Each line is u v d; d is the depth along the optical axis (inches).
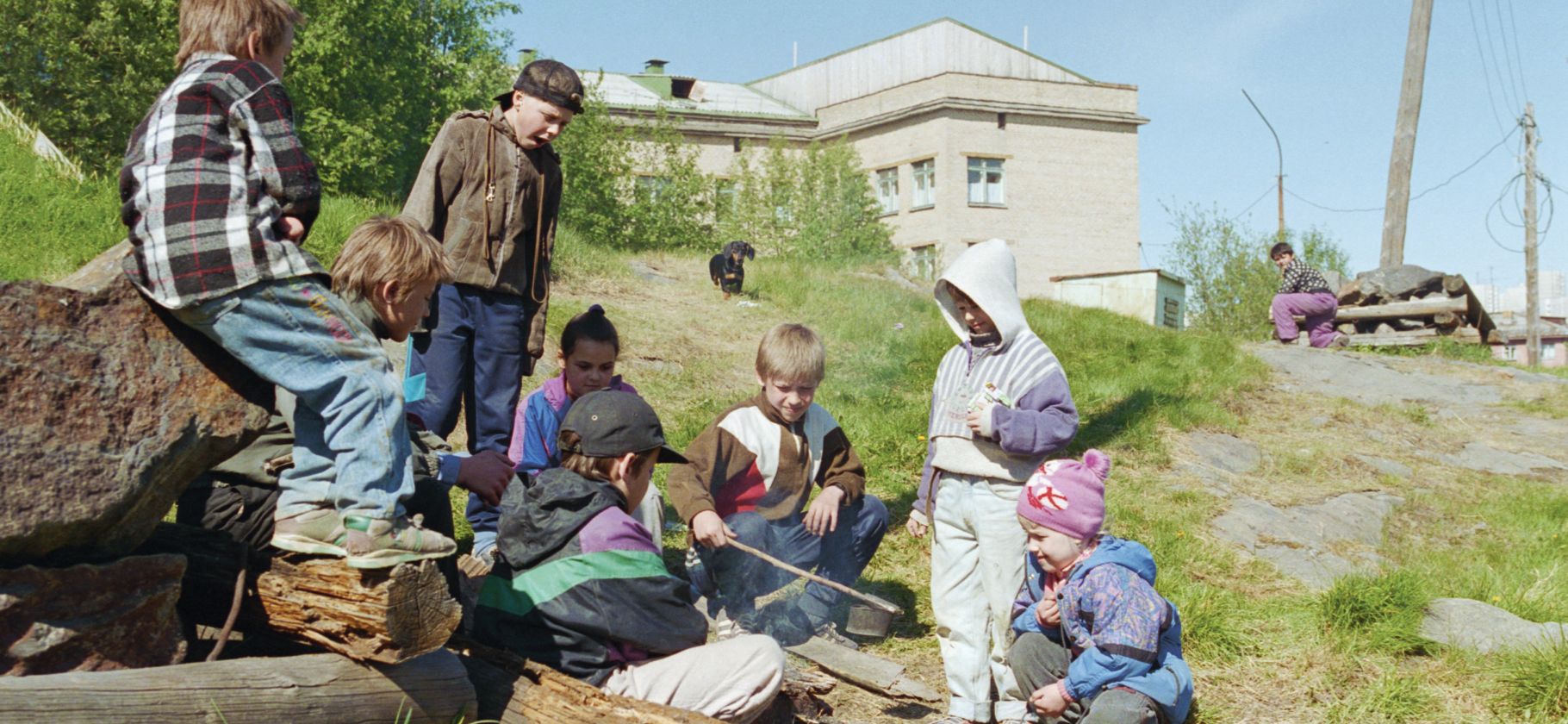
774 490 158.4
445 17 796.0
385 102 703.1
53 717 73.7
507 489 110.7
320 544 90.9
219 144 87.7
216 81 89.7
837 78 1497.3
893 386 347.3
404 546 89.9
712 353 355.6
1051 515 124.3
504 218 161.9
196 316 86.7
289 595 93.1
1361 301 549.6
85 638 84.4
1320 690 160.1
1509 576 223.0
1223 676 164.4
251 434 95.4
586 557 102.0
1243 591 209.2
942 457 144.8
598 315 155.4
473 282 159.9
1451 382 427.2
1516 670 157.5
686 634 106.6
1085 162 1350.9
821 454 164.2
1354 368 440.1
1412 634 172.7
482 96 808.9
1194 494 268.7
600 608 101.1
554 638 102.6
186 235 84.8
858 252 1180.5
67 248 276.2
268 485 106.3
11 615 80.3
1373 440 347.3
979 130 1309.1
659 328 375.9
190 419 90.6
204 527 104.4
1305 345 548.7
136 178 87.4
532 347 173.0
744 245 464.8
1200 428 336.2
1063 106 1336.1
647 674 104.1
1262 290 1030.4
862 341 401.1
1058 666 128.0
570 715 96.8
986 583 140.6
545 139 164.1
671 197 1080.2
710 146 1374.3
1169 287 685.3
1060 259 1338.6
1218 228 1065.5
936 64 1418.6
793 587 167.5
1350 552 243.6
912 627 180.1
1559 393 413.7
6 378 79.8
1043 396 139.6
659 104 1135.6
